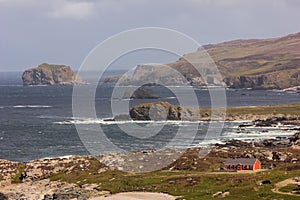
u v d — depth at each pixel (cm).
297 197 13750
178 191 16225
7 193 18112
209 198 14938
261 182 16238
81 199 16350
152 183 17362
